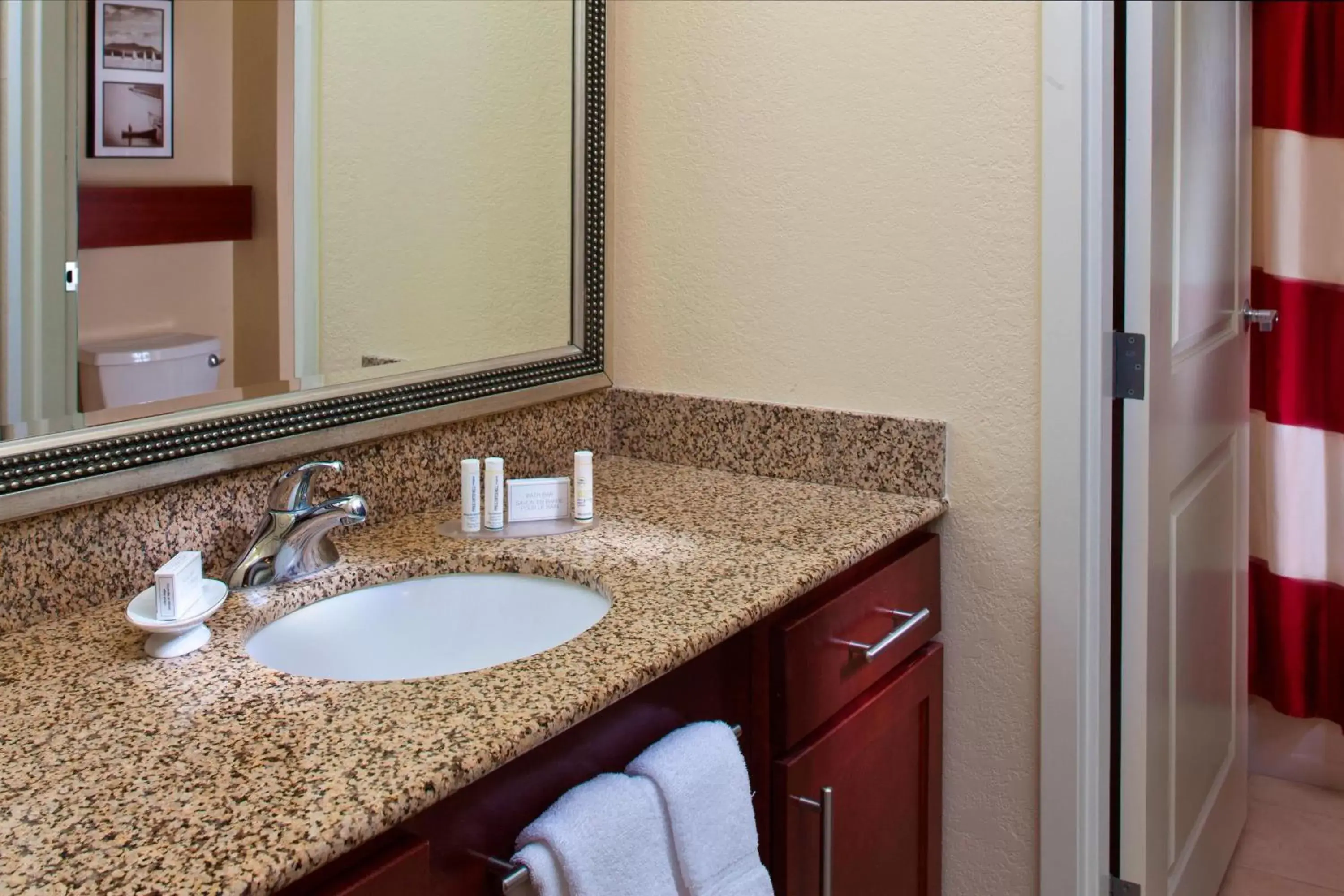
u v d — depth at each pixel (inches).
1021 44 60.8
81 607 48.4
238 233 53.7
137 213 49.8
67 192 47.3
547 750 42.1
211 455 51.8
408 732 38.0
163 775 35.2
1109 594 65.0
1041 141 60.6
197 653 44.7
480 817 39.6
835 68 66.2
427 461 63.6
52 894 29.2
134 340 50.0
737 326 71.7
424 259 62.7
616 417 76.4
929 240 64.7
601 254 74.0
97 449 47.8
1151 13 61.5
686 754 46.0
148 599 46.3
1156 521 67.2
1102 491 63.2
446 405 63.4
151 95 50.1
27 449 45.5
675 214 72.8
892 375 66.9
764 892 48.6
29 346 46.1
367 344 60.4
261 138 54.6
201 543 52.5
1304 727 107.5
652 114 72.7
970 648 66.5
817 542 57.9
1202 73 74.4
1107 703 65.7
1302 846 96.8
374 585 54.6
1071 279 60.3
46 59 46.1
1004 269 62.7
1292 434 102.1
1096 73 59.5
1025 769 65.6
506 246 67.8
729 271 71.5
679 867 45.5
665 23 71.4
